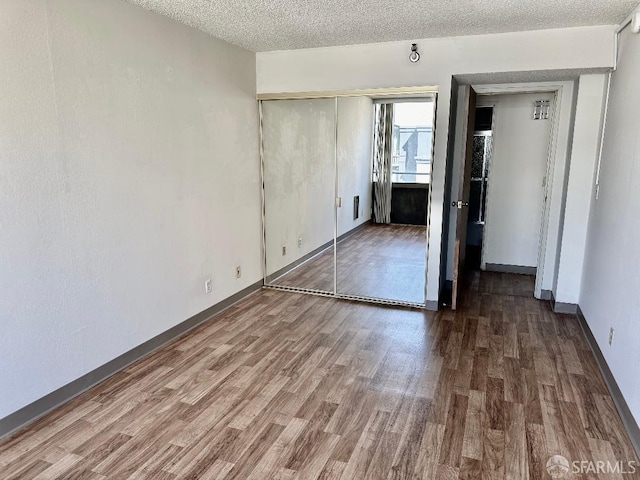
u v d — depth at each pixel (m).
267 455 2.10
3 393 2.19
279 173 4.63
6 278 2.15
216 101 3.69
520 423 2.36
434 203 3.92
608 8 2.84
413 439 2.23
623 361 2.43
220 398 2.60
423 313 4.01
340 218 4.55
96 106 2.57
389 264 4.52
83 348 2.62
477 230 6.07
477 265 5.78
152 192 3.06
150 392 2.65
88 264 2.61
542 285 4.41
